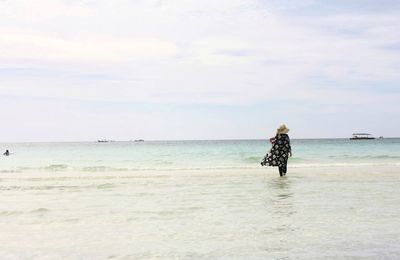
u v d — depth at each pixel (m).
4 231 7.32
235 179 17.03
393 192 12.52
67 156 49.91
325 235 6.78
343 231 7.08
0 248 6.11
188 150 68.38
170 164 32.75
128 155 51.06
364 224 7.68
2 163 36.59
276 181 16.11
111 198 11.58
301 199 11.09
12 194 12.60
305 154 47.03
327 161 33.28
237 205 10.12
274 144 18.16
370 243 6.21
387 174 19.05
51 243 6.41
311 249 5.88
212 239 6.57
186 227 7.54
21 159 43.59
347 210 9.26
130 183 15.71
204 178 17.61
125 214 8.99
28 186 14.81
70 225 7.83
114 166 30.38
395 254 5.56
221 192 12.73
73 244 6.33
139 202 10.77
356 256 5.47
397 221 7.97
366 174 19.11
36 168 27.16
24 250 5.99
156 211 9.34
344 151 55.62
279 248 5.96
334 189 13.33
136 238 6.70
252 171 21.75
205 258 5.46
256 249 5.91
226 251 5.82
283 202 10.56
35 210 9.58
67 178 18.00
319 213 8.90
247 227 7.48
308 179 16.84
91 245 6.26
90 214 9.02
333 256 5.48
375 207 9.69
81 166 29.59
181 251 5.84
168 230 7.30
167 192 12.83
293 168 23.84
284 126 18.25
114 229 7.44
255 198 11.33
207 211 9.29
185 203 10.52
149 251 5.86
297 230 7.19
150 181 16.44
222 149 73.00
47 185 15.12
